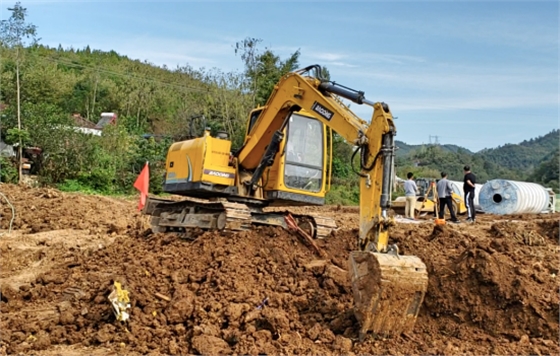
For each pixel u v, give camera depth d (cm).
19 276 1216
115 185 3186
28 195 2288
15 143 3028
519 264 821
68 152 3127
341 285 874
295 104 1145
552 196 2842
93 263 1169
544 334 729
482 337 736
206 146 1238
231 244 1048
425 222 1833
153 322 804
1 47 3209
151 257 1061
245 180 1264
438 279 802
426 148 8219
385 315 708
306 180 1243
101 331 785
